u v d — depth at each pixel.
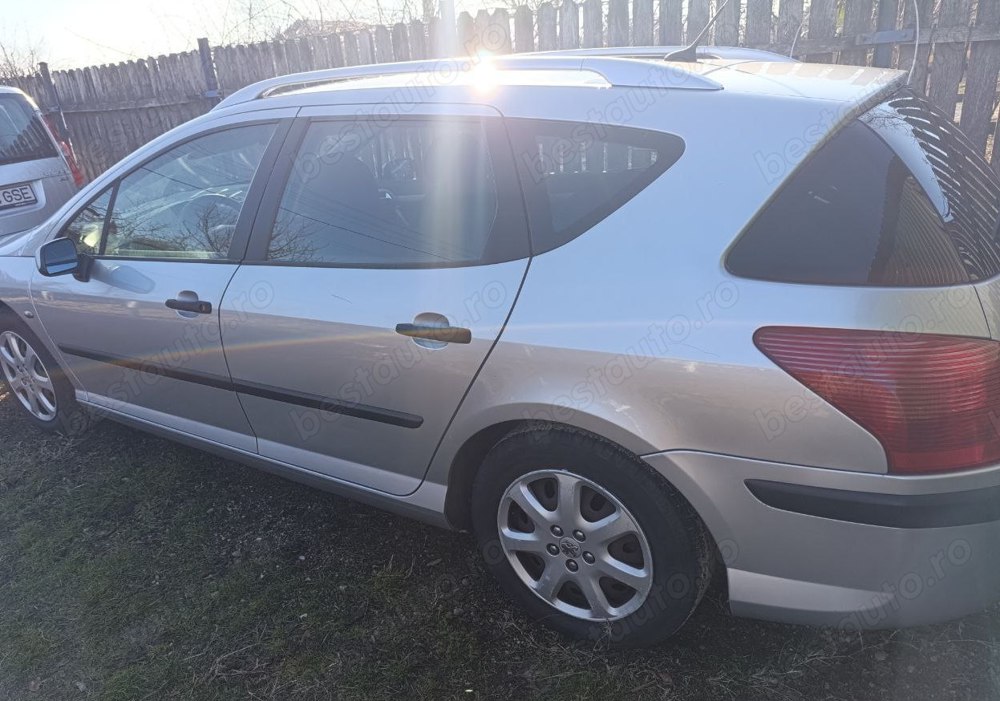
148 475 3.34
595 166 1.98
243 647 2.30
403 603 2.45
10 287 3.44
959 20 4.20
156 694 2.15
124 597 2.57
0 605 2.57
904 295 1.62
